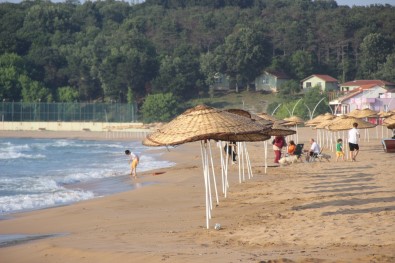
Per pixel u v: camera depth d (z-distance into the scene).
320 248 21.44
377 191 37.59
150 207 38.19
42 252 24.17
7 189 52.06
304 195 37.53
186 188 47.25
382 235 23.06
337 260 18.80
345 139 115.50
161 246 23.75
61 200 44.88
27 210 40.00
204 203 38.41
